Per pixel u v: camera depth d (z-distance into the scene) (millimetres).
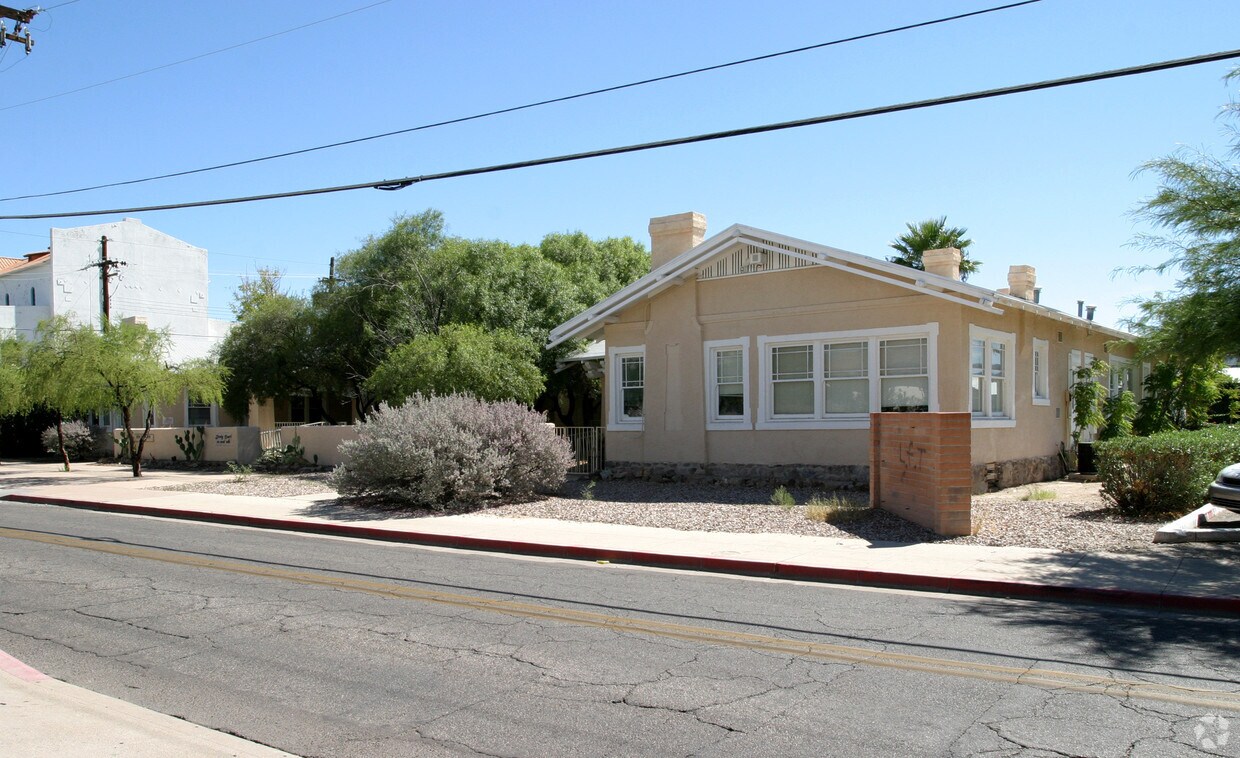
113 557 12266
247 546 13422
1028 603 9234
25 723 5598
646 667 6906
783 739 5387
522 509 16625
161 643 7719
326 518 15945
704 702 6078
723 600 9398
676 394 20422
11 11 17859
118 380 25344
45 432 35812
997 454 18641
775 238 18844
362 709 6031
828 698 6137
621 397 21578
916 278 17203
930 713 5812
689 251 19812
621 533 13727
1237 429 16750
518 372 24297
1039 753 5121
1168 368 23438
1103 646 7449
